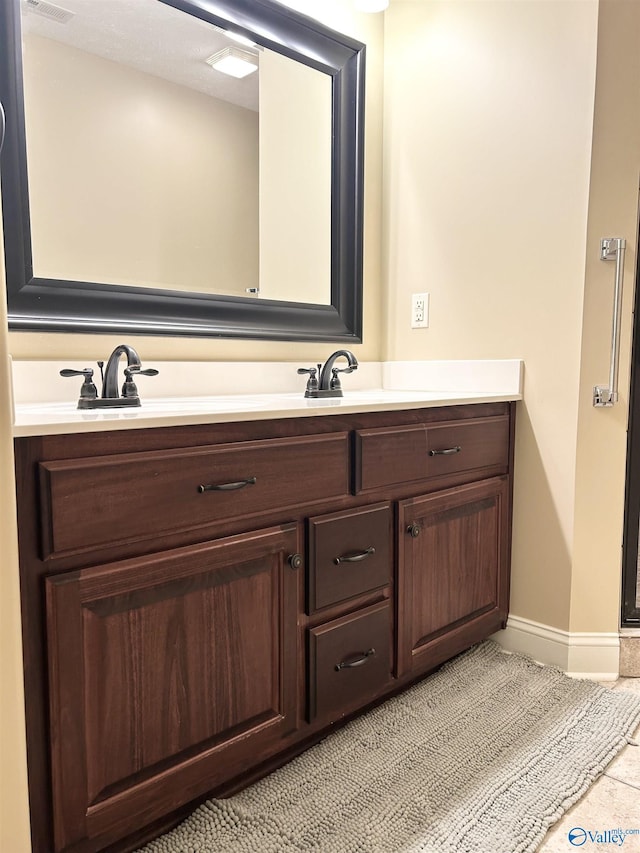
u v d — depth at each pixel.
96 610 1.00
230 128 1.81
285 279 1.98
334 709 1.42
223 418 1.14
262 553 1.24
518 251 1.91
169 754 1.11
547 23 1.80
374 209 2.25
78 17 1.50
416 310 2.19
